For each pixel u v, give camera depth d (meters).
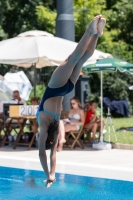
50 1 67.94
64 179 21.59
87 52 15.79
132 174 22.44
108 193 18.94
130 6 70.19
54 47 30.95
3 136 36.31
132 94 63.72
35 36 32.19
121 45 67.38
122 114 59.22
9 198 18.38
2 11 62.81
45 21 63.28
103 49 65.62
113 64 31.16
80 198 18.17
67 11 36.91
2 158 27.89
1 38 63.78
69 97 36.19
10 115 31.47
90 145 34.53
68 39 36.81
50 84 15.83
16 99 37.25
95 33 15.21
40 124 16.08
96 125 33.09
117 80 62.81
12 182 21.36
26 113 31.45
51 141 16.08
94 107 33.41
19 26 65.31
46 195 18.75
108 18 68.56
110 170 23.52
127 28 71.38
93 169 23.86
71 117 32.22
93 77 64.94
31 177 22.42
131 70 31.41
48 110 15.99
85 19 63.31
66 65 15.44
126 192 19.02
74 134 34.03
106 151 31.25
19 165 25.41
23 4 65.75
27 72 66.69
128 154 29.70
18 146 34.31
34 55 29.81
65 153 30.23
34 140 33.84
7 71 65.44
